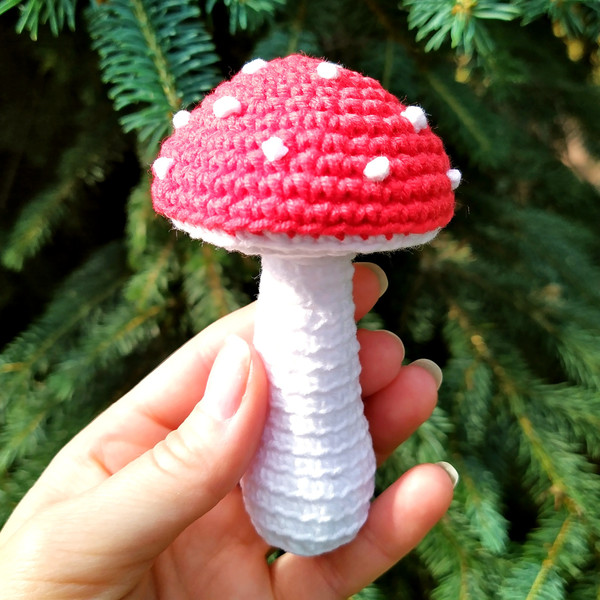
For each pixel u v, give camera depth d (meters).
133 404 0.17
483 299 0.21
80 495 0.13
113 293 0.21
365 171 0.10
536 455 0.18
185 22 0.17
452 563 0.17
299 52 0.17
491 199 0.21
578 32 0.17
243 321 0.17
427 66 0.19
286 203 0.10
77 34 0.19
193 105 0.17
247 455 0.13
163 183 0.11
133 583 0.13
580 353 0.19
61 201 0.20
